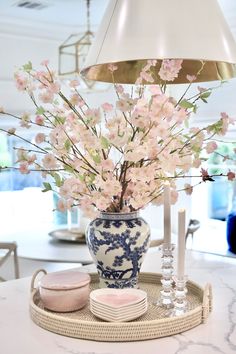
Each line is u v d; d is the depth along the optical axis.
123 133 1.30
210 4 1.31
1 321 1.32
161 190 1.46
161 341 1.18
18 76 1.42
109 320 1.22
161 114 1.31
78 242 3.14
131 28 1.27
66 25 4.07
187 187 1.52
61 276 1.44
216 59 1.24
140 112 1.29
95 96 4.31
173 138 1.36
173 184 1.49
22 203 4.36
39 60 4.07
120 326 1.17
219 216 4.43
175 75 1.32
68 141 1.37
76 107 1.47
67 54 3.19
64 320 1.21
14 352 1.11
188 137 1.39
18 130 3.96
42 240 3.24
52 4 3.45
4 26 3.82
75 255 2.78
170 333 1.21
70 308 1.35
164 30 1.24
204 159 1.44
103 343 1.17
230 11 3.68
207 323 1.29
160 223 4.55
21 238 3.33
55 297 1.34
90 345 1.16
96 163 1.35
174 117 1.33
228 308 1.41
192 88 3.96
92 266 1.92
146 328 1.18
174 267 1.88
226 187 4.34
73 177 1.42
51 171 1.45
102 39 1.34
